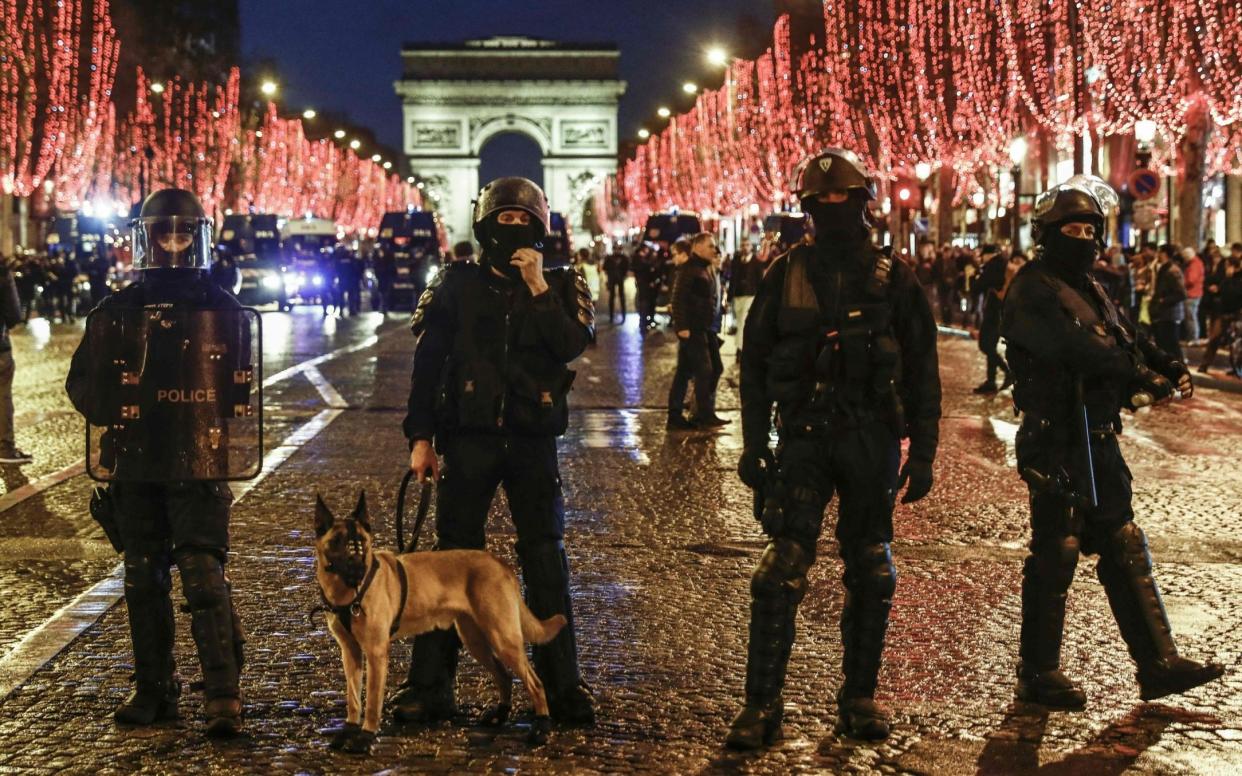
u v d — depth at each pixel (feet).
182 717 24.14
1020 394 25.31
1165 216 140.77
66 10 212.64
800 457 23.03
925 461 23.39
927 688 25.80
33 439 61.00
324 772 21.48
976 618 30.63
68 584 33.94
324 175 444.96
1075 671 26.84
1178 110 119.44
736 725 22.74
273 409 72.64
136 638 23.99
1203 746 22.86
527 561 24.06
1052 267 25.36
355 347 122.11
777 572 22.97
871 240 23.58
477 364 23.71
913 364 23.49
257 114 342.03
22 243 234.99
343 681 26.07
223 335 23.67
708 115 338.75
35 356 111.96
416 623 22.29
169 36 269.64
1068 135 144.66
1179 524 41.60
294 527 40.68
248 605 31.58
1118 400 25.40
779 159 254.06
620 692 25.58
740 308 94.22
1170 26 118.52
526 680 22.61
